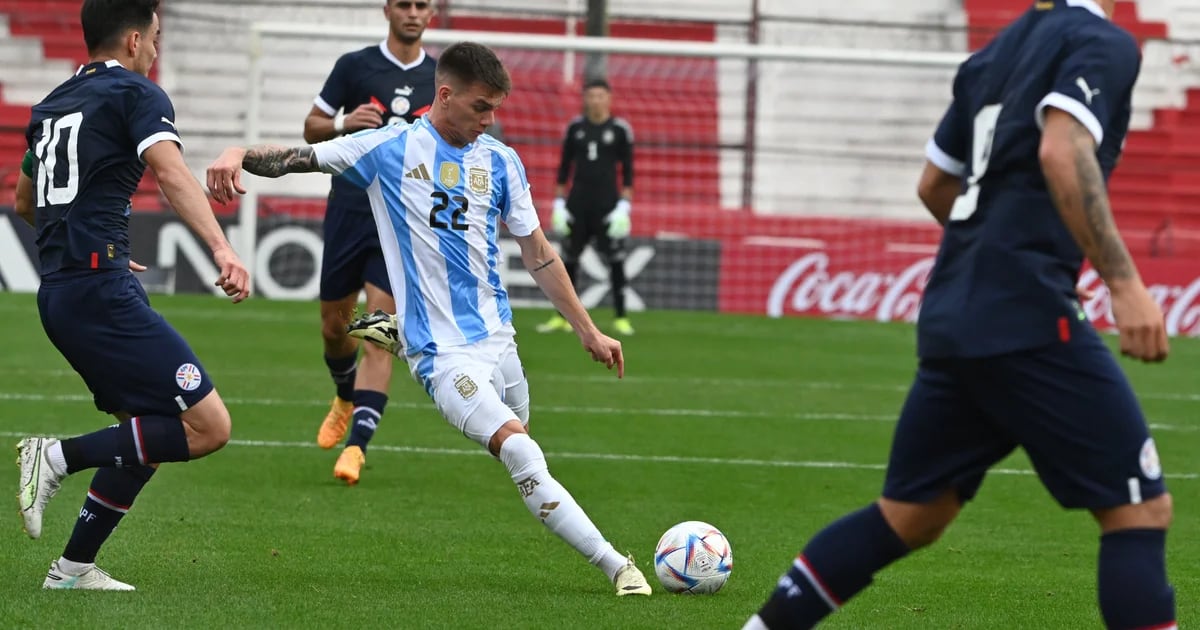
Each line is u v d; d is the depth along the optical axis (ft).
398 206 56.44
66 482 80.43
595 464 92.99
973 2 280.92
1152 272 204.13
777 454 98.94
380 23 262.67
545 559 64.34
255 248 201.26
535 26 262.67
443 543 67.36
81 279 52.06
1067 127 36.88
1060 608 57.16
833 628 52.60
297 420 106.63
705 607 54.75
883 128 264.93
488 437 55.36
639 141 245.24
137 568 59.41
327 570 60.39
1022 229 38.58
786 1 279.69
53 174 52.21
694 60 258.57
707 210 219.82
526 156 237.04
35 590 54.19
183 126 252.62
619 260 176.86
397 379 134.82
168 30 257.96
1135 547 38.22
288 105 254.88
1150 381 149.48
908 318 208.13
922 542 41.96
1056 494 39.32
